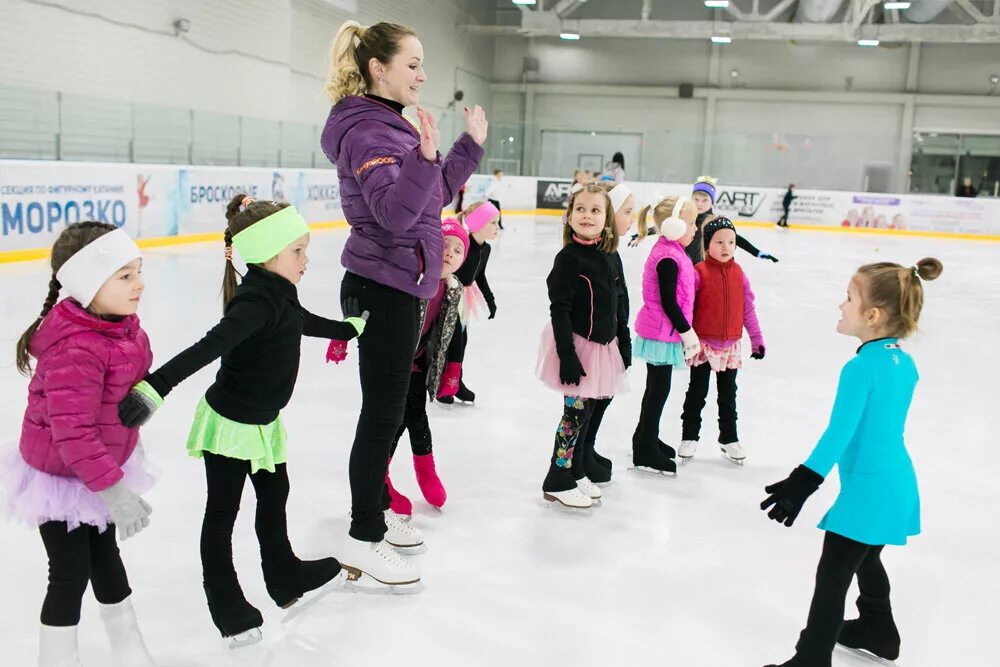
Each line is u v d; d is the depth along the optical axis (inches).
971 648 92.6
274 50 639.1
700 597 101.0
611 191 125.5
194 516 116.5
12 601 93.0
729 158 862.5
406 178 86.0
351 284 97.9
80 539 73.4
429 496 123.0
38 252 357.1
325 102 733.9
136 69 505.0
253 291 80.4
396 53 95.7
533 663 85.3
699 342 140.5
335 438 153.9
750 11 971.3
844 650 91.0
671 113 1027.3
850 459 79.0
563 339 116.5
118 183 401.7
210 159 543.8
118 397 71.7
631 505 129.7
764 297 370.0
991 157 807.7
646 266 139.1
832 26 875.4
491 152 925.2
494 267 437.4
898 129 966.4
